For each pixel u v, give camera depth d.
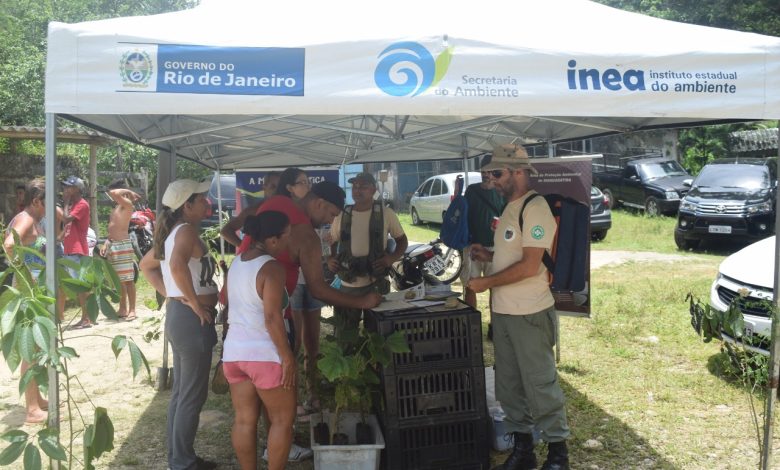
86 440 3.27
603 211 15.81
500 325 4.12
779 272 3.95
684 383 5.92
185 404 4.08
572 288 4.69
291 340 4.34
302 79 3.33
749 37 3.67
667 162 20.22
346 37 3.38
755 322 5.38
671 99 3.54
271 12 3.82
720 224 13.55
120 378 6.47
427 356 4.07
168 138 4.41
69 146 20.06
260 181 8.52
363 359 3.91
